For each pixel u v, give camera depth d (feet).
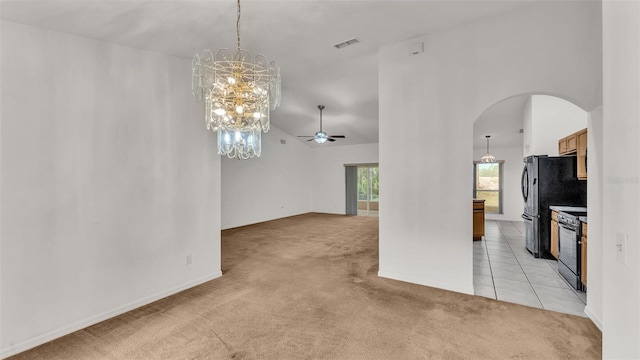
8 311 6.98
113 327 8.09
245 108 8.03
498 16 9.20
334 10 8.43
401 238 11.29
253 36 9.82
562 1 8.35
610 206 3.65
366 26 9.61
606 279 3.75
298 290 10.48
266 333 7.62
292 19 8.80
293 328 7.84
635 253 3.12
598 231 7.75
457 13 9.03
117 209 8.95
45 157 7.57
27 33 7.29
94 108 8.47
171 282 10.34
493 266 13.04
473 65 9.68
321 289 10.55
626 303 3.28
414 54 10.76
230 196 23.90
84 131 8.27
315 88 17.62
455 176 10.10
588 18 8.04
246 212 25.35
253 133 9.63
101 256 8.59
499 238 19.02
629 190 3.22
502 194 27.17
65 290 7.88
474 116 9.73
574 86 8.28
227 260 14.34
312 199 33.71
